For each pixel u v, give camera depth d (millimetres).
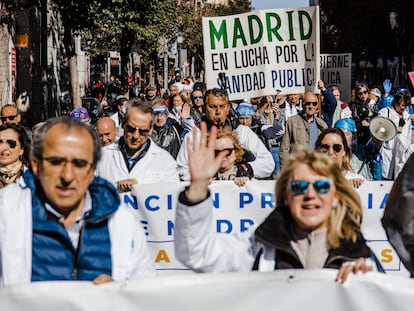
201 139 3604
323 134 6539
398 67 45625
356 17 45844
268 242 3654
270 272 3449
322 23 47000
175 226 3623
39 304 3350
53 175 3539
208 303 3430
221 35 10805
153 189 6273
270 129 11516
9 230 3602
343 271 3443
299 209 3617
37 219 3625
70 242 3631
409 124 11773
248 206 6359
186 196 3562
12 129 6176
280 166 10141
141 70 53062
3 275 3600
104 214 3668
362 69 46781
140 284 3396
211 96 7781
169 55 58438
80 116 11148
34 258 3611
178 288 3416
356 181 6340
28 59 29562
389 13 45188
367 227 6320
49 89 33656
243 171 6664
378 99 16797
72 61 25328
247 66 10820
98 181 3756
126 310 3393
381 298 3428
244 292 3443
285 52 10797
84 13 25219
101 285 3377
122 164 6762
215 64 10852
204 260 3670
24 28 28906
